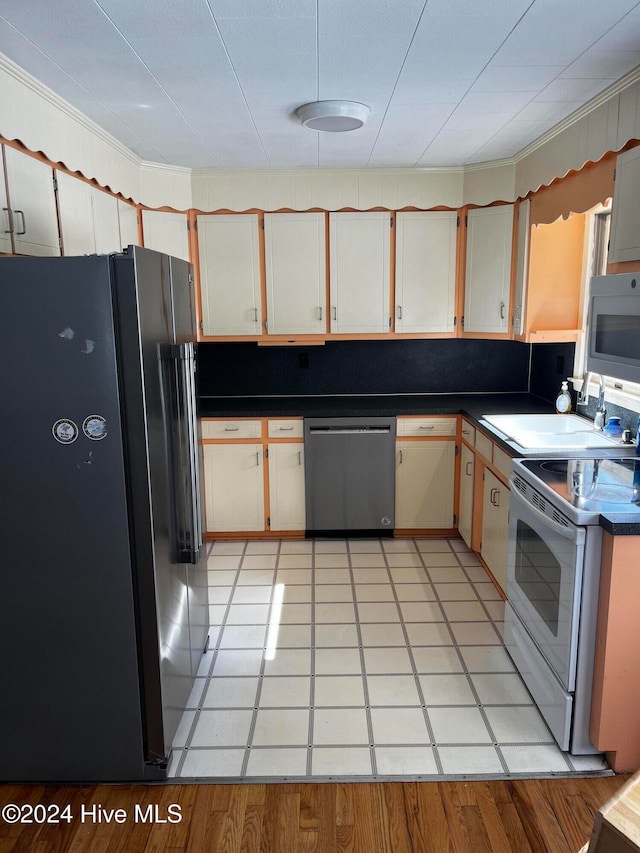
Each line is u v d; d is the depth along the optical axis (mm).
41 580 1989
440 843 1855
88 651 2033
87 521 1949
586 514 1975
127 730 2084
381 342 4488
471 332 4113
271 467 4113
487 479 3443
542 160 3268
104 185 3088
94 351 1858
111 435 1897
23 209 2252
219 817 1964
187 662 2455
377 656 2820
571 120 2830
